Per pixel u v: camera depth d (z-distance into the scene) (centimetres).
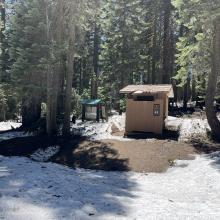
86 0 2372
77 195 1005
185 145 2055
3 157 1623
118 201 973
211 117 2259
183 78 2514
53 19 2466
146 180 1455
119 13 3866
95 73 4966
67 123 2438
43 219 753
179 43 2477
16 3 2650
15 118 3975
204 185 1330
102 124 2702
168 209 925
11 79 2697
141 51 4181
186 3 2242
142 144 2075
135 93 2378
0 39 3036
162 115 2334
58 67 2517
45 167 1428
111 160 1806
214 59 2261
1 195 923
